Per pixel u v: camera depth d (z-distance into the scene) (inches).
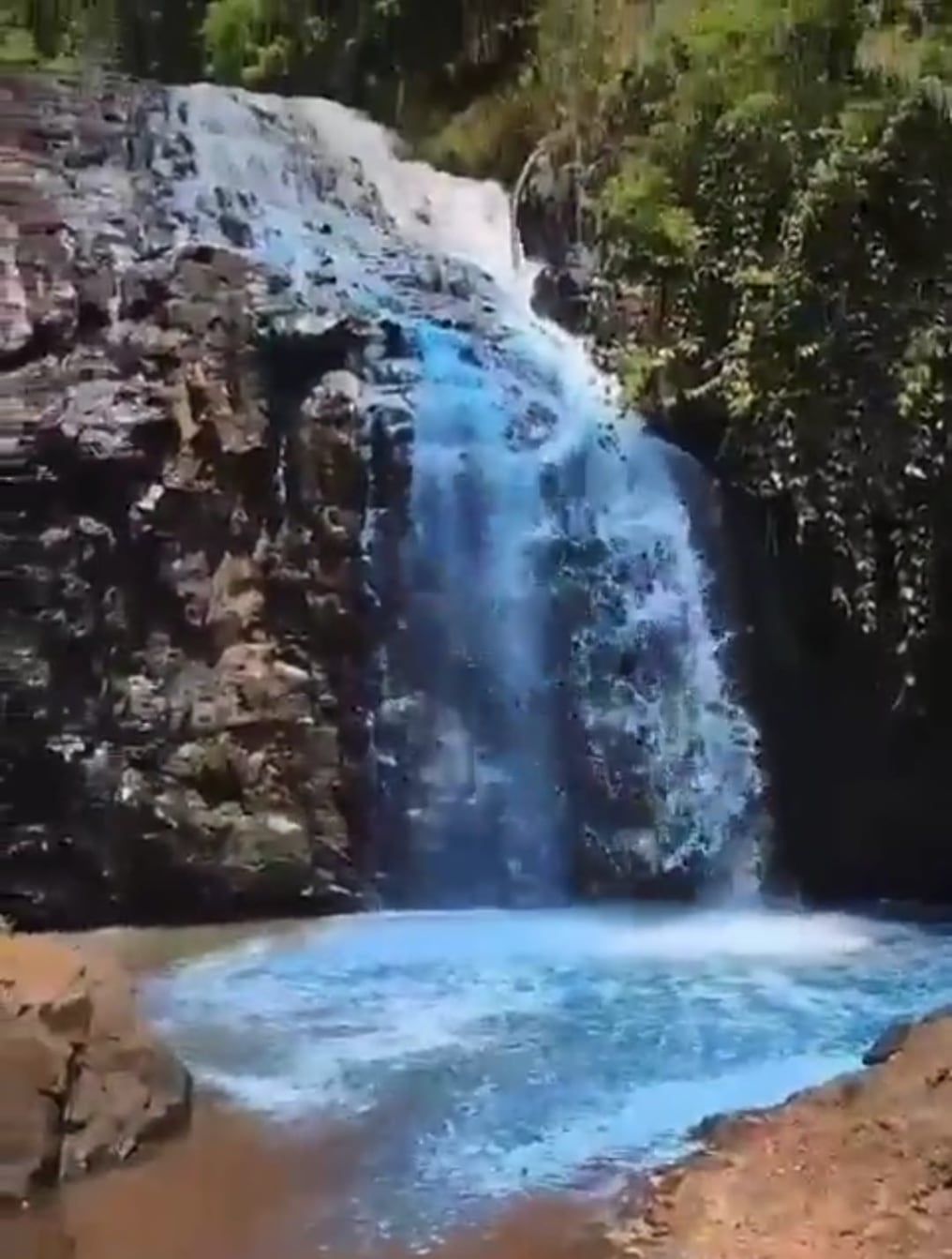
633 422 593.6
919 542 546.3
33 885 497.4
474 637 551.8
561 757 556.4
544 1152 294.5
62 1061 290.5
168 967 441.1
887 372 547.2
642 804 558.9
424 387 564.4
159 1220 264.4
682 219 596.1
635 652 565.6
